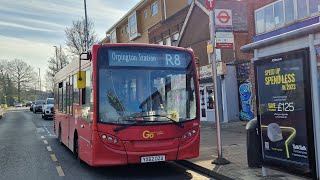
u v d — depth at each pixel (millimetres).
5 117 40938
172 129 8133
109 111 7926
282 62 6406
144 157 7891
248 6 18641
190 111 8484
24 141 15883
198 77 8922
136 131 7879
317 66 5891
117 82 8094
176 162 9883
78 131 9875
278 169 6625
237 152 10188
